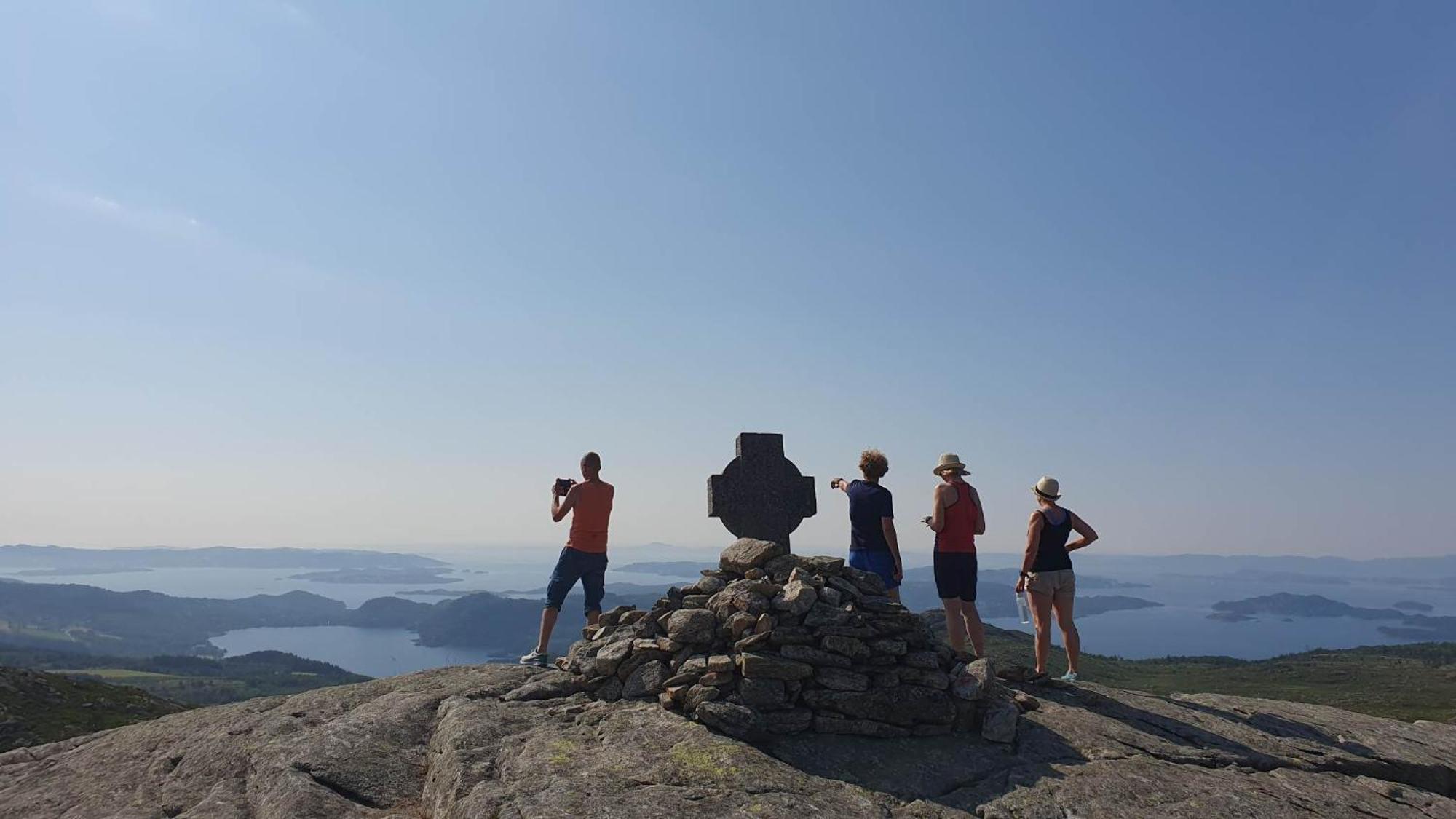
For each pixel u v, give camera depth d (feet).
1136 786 28.68
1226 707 40.91
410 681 40.70
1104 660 526.98
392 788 30.07
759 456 58.29
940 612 85.61
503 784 26.45
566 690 35.68
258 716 37.99
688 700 31.83
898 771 28.99
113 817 30.17
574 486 45.93
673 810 24.17
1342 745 36.27
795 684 32.27
